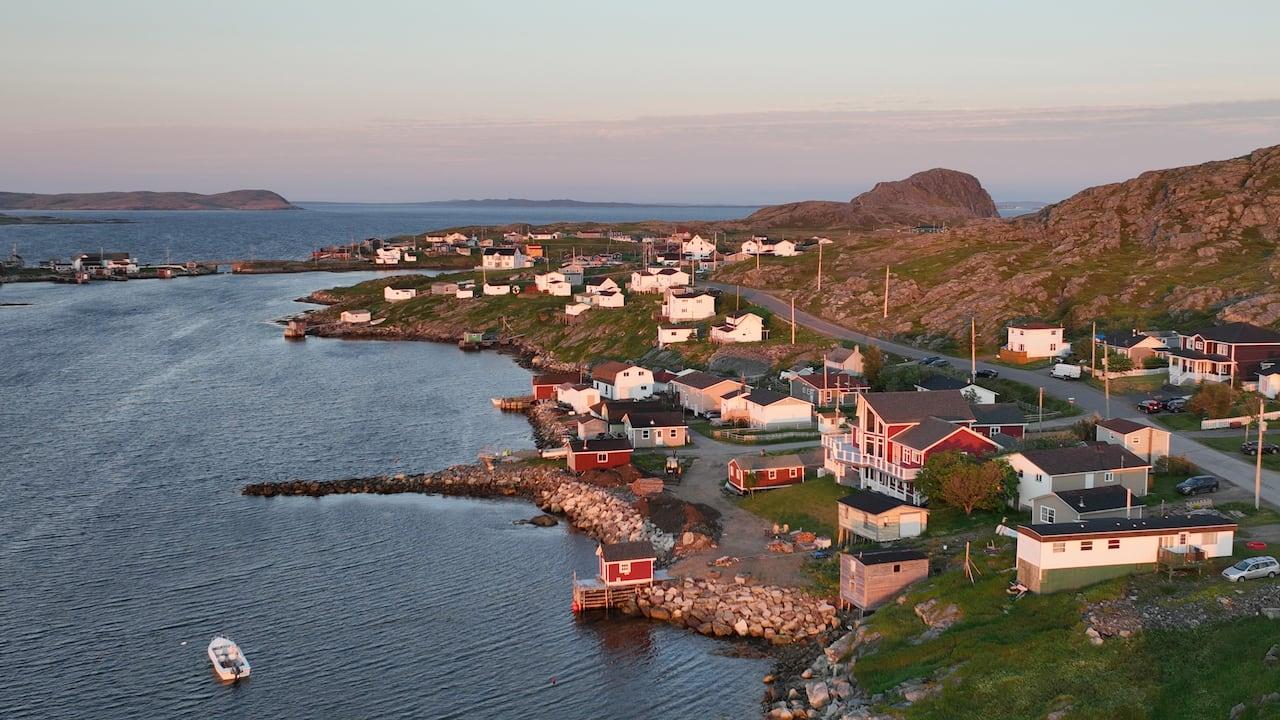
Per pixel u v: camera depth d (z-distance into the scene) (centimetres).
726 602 7312
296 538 9006
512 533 9175
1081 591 6231
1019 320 15825
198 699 6231
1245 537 6906
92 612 7425
